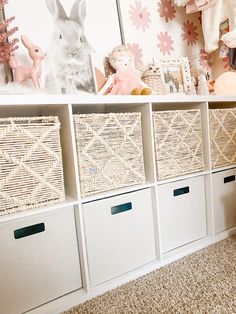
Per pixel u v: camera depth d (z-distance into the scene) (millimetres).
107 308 881
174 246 1213
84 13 1380
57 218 917
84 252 945
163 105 1253
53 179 914
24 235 854
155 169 1126
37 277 884
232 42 1397
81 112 1207
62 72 1299
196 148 1259
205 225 1326
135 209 1083
